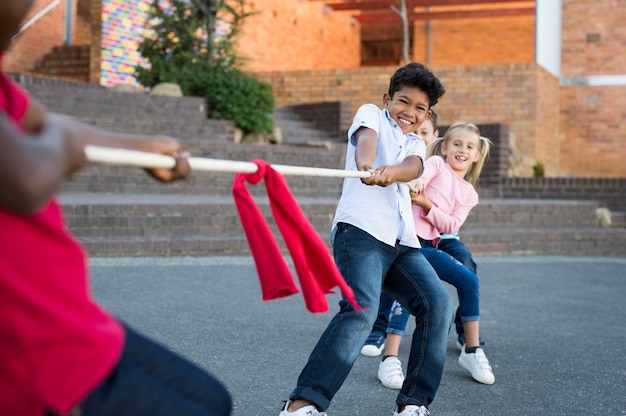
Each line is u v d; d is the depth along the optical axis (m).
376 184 3.23
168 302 6.47
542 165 20.05
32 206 1.37
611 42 22.38
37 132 1.47
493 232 11.98
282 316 6.17
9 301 1.43
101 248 8.98
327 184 14.70
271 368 4.64
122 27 20.17
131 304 6.31
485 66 20.12
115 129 14.27
